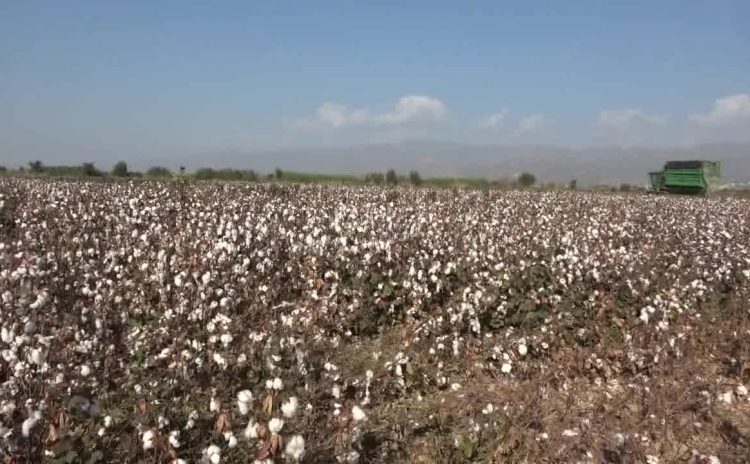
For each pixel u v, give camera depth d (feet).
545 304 25.21
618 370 20.63
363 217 39.19
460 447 14.87
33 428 11.72
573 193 104.37
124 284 22.12
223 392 15.76
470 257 28.89
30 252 25.11
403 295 25.34
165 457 12.69
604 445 15.17
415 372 19.13
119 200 45.93
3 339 13.65
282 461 11.69
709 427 17.07
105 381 15.35
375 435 15.60
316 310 22.89
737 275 31.01
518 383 19.57
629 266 29.63
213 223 33.76
